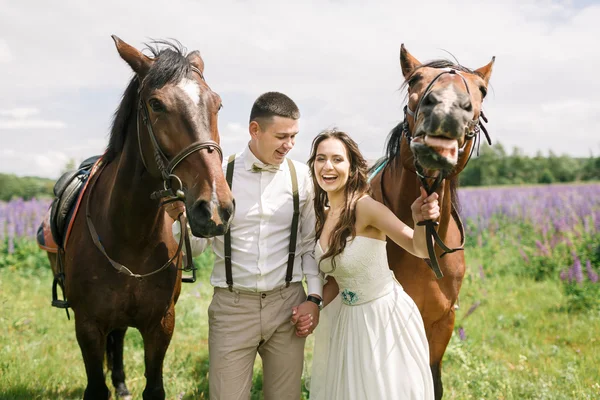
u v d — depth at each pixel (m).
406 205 2.80
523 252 8.19
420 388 2.39
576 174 39.91
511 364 4.50
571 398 3.66
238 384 2.57
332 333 2.69
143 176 2.59
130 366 4.39
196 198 2.16
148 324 2.88
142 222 2.68
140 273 2.78
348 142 2.51
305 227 2.73
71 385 3.85
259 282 2.52
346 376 2.49
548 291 6.83
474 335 5.18
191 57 2.65
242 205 2.55
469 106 1.97
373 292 2.48
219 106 2.38
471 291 6.93
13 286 7.21
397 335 2.43
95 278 2.77
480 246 9.76
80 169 3.65
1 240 9.45
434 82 2.25
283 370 2.64
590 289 6.18
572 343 5.07
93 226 2.82
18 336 4.93
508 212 13.17
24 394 3.57
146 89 2.34
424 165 2.00
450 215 2.74
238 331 2.55
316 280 2.67
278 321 2.56
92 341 2.82
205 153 2.20
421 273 2.78
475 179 39.94
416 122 2.20
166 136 2.26
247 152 2.63
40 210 12.01
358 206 2.48
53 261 4.16
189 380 4.09
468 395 3.76
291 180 2.65
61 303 3.11
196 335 5.29
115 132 2.80
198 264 8.48
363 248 2.45
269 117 2.44
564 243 8.14
